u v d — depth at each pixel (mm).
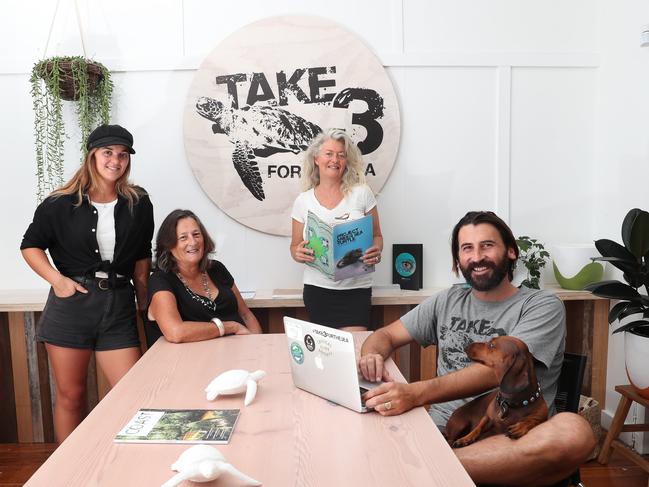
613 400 3227
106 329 2643
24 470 2896
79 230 2566
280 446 1342
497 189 3387
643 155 2971
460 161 3371
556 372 1877
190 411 1540
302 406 1594
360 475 1202
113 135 2533
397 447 1335
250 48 3219
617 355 3176
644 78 2953
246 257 3355
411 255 3312
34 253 2562
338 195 2965
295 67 3238
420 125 3342
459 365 1998
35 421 3223
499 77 3326
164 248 2525
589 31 3363
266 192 3293
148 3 3197
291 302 3080
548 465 1617
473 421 1799
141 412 1533
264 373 1729
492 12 3311
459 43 3318
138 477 1199
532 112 3383
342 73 3248
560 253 3193
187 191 3305
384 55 3275
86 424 1470
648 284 2518
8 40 3188
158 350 2170
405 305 3275
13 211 3271
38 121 3070
